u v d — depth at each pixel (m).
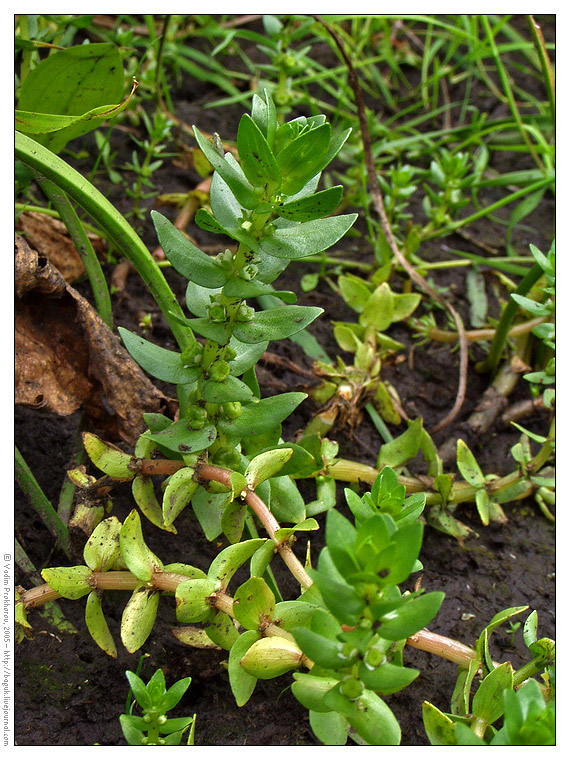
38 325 0.17
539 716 0.11
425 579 0.18
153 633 0.16
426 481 0.19
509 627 0.17
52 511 0.17
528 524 0.19
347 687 0.12
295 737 0.15
